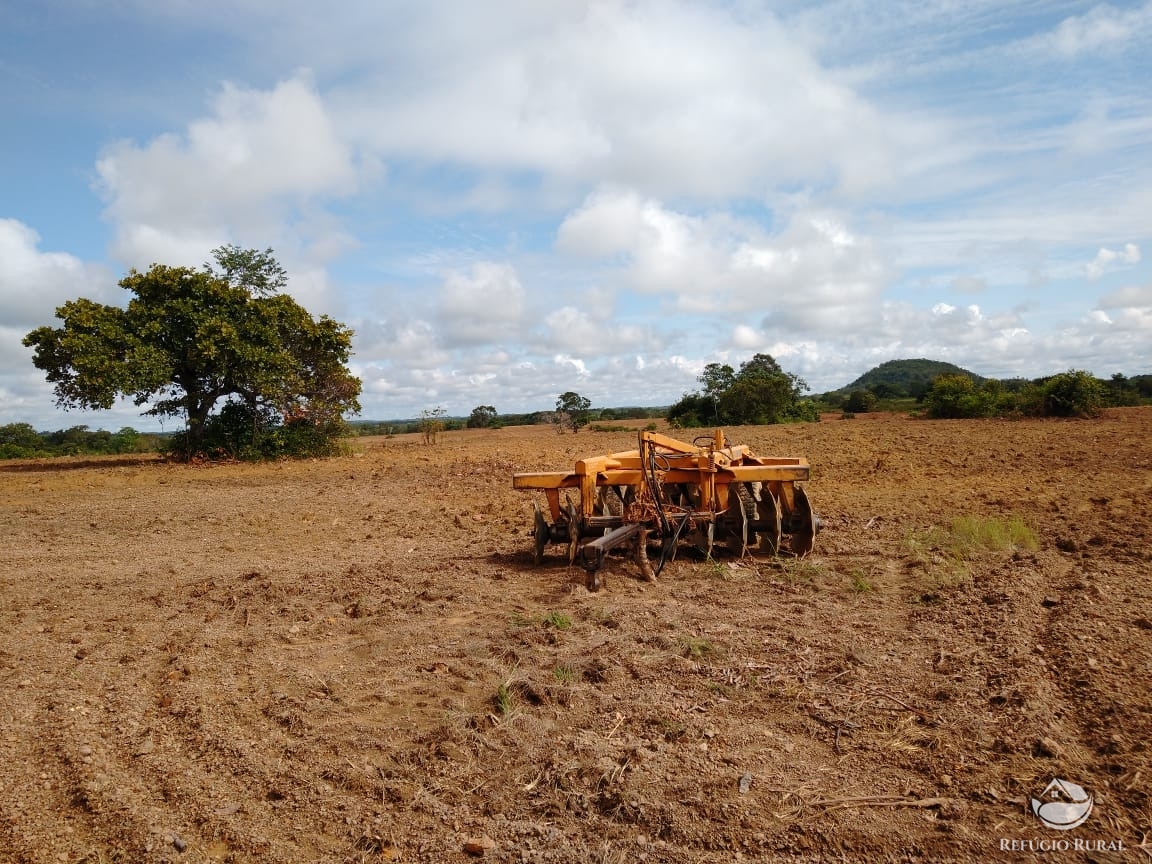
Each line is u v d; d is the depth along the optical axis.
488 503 14.00
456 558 9.26
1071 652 4.95
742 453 9.08
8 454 31.44
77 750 4.15
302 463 22.81
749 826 3.28
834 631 5.78
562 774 3.76
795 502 8.52
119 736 4.35
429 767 3.90
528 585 7.67
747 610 6.44
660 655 5.36
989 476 14.77
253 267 24.23
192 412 23.70
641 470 8.27
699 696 4.68
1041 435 23.03
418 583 7.89
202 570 8.93
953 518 10.23
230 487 17.36
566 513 8.61
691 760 3.87
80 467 23.33
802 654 5.29
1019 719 4.09
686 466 8.48
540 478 8.52
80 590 7.96
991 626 5.63
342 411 25.42
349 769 3.88
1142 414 30.47
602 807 3.50
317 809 3.54
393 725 4.43
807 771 3.74
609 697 4.70
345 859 3.17
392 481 17.78
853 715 4.32
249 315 22.77
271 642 6.07
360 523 12.29
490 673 5.21
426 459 22.61
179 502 15.00
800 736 4.13
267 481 18.42
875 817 3.33
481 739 4.16
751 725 4.27
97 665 5.60
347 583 7.96
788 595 6.89
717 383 42.78
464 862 3.12
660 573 7.77
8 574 8.84
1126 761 3.63
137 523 12.55
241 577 8.41
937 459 17.91
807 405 42.44
